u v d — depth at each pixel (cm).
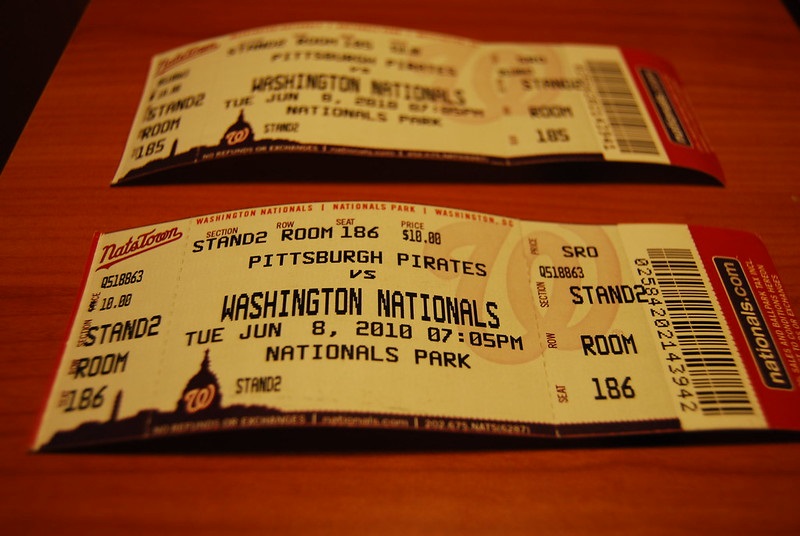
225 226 46
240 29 64
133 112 57
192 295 43
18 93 59
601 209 53
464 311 44
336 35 59
